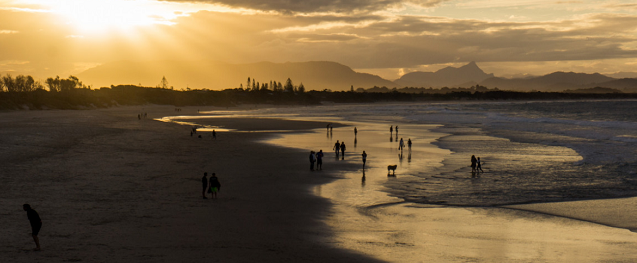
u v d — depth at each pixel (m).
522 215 18.19
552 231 15.95
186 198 19.75
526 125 78.50
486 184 24.61
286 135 56.09
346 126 76.38
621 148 42.03
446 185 24.28
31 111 122.06
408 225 16.41
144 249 12.56
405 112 151.38
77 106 150.88
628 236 15.41
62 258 11.59
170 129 61.62
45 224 14.79
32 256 11.67
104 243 12.99
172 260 11.70
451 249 13.62
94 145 38.28
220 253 12.45
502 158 35.28
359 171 28.66
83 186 21.39
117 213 16.64
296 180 25.09
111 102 179.75
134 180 23.48
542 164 32.09
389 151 39.97
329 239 14.28
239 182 24.14
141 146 39.31
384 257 12.68
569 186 24.19
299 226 15.77
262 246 13.27
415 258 12.68
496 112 146.88
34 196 18.88
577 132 61.91
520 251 13.58
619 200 20.86
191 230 14.72
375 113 142.62
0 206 16.94
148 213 16.81
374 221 16.86
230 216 16.83
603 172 28.67
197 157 33.50
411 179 25.94
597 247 14.11
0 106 116.69
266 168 29.14
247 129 67.56
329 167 30.16
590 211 18.88
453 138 53.59
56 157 30.38
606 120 95.69
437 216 17.84
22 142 37.00
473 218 17.62
